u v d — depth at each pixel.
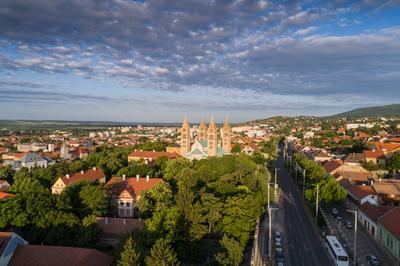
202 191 108.31
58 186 138.88
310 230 108.88
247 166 147.25
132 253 60.91
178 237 82.75
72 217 92.12
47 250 67.69
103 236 92.94
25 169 193.62
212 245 91.19
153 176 157.12
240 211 92.62
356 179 162.38
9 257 66.06
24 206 92.88
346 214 126.12
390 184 138.75
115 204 121.62
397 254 87.06
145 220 93.62
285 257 88.31
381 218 98.94
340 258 81.38
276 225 113.44
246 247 94.12
